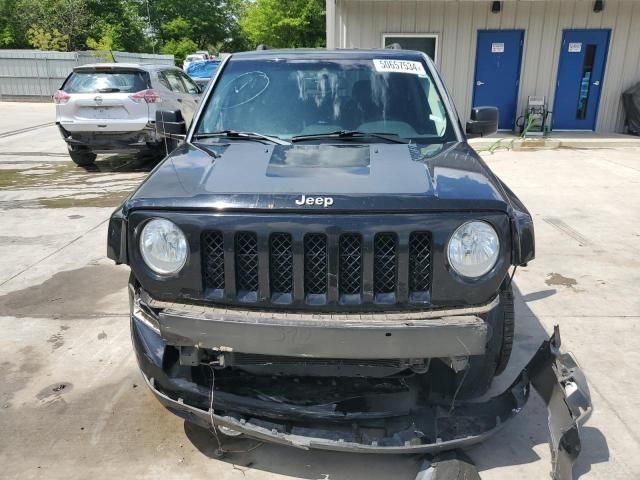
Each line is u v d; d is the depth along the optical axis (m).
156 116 3.74
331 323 2.21
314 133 3.34
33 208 7.34
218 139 3.30
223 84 3.66
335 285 2.25
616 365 3.55
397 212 2.24
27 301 4.54
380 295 2.28
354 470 2.69
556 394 2.52
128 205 2.38
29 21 33.50
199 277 2.31
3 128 15.09
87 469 2.69
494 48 12.50
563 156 10.81
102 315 4.30
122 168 9.97
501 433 2.93
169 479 2.63
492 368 2.69
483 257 2.26
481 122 3.72
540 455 2.77
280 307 2.29
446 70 12.59
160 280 2.35
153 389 2.56
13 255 5.60
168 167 2.77
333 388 2.61
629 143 11.75
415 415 2.47
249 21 44.88
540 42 12.45
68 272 5.16
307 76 3.62
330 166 2.66
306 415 2.43
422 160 2.80
